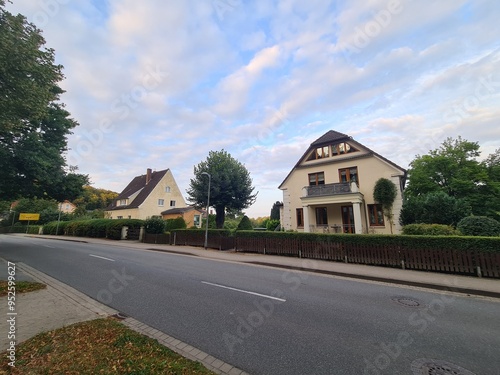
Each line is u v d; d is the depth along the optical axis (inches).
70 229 1285.7
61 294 243.4
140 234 922.7
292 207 885.8
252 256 534.9
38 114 335.6
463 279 321.4
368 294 263.4
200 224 1445.6
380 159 732.0
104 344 137.8
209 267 406.3
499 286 287.3
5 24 269.9
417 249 386.3
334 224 796.6
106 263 430.9
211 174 1005.2
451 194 919.7
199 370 116.3
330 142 834.2
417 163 1018.7
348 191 721.6
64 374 109.3
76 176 674.2
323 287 289.4
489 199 869.8
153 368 114.7
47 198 710.5
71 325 165.0
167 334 162.4
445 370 126.6
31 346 135.0
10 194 670.5
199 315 194.9
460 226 460.4
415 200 660.7
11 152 529.7
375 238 426.3
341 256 458.6
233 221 1601.9
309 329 172.1
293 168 895.7
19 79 291.0
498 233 419.8
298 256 519.2
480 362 134.6
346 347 147.9
